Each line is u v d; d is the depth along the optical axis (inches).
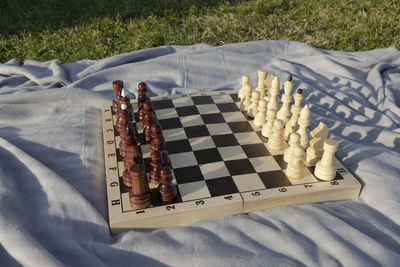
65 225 24.4
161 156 26.9
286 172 28.2
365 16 59.6
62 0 66.4
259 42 48.1
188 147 31.1
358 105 38.3
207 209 25.5
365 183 28.2
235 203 25.8
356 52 47.3
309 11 61.4
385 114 37.4
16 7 63.9
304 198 26.8
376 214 26.4
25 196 26.7
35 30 56.2
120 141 30.5
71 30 55.4
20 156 29.5
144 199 25.1
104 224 24.9
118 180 27.7
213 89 42.1
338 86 42.4
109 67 44.9
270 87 36.1
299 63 46.3
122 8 62.8
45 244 23.3
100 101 38.5
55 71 43.4
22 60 50.1
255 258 22.6
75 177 28.9
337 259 22.6
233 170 28.5
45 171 27.9
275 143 30.6
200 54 45.6
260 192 26.5
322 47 53.2
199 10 62.0
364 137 33.5
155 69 43.8
